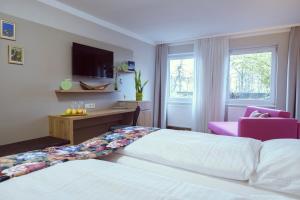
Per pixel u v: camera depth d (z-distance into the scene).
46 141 2.65
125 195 0.64
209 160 1.11
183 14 3.51
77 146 1.30
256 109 3.76
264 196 0.70
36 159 0.98
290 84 3.96
